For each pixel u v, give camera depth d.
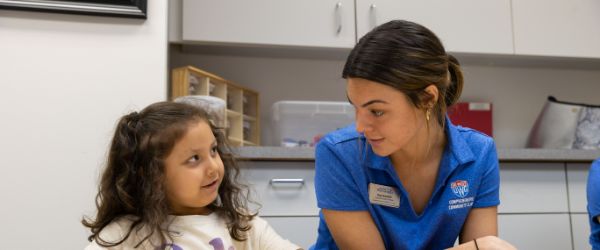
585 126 2.33
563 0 2.44
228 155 1.12
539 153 2.06
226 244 0.97
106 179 0.99
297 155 1.89
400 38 0.91
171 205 0.97
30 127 1.57
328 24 2.24
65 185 1.56
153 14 1.69
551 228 2.07
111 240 0.91
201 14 2.15
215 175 0.96
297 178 1.91
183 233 0.95
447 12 2.33
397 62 0.89
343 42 2.24
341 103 2.25
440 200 1.08
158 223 0.92
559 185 2.10
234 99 2.22
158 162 0.94
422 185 1.11
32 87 1.59
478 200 1.11
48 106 1.59
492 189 1.12
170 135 0.94
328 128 2.26
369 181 1.09
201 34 2.14
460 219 1.09
